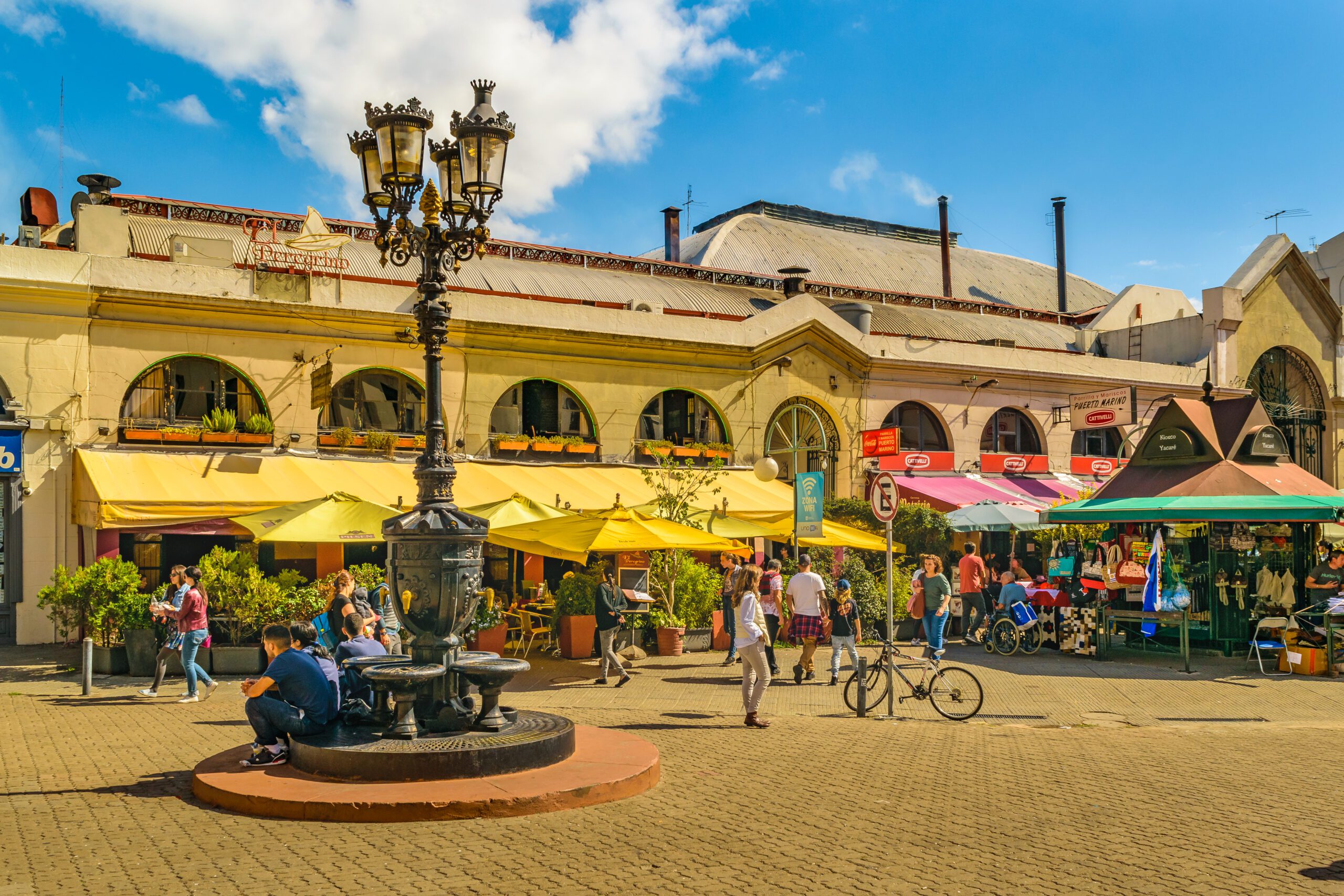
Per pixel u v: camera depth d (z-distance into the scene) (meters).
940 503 26.75
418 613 8.86
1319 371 37.78
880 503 12.95
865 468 29.02
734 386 27.14
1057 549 20.83
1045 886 6.12
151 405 20.55
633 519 16.84
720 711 12.79
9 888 5.95
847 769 9.38
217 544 20.98
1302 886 6.12
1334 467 37.91
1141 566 17.88
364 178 9.80
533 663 16.94
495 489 22.55
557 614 17.97
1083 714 12.98
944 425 30.44
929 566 15.65
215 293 20.84
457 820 7.48
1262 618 18.02
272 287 21.52
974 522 23.97
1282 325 37.03
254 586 15.27
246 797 7.68
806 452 28.47
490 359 23.95
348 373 22.30
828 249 43.09
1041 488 30.39
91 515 18.55
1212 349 35.16
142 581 15.93
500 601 19.59
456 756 8.16
